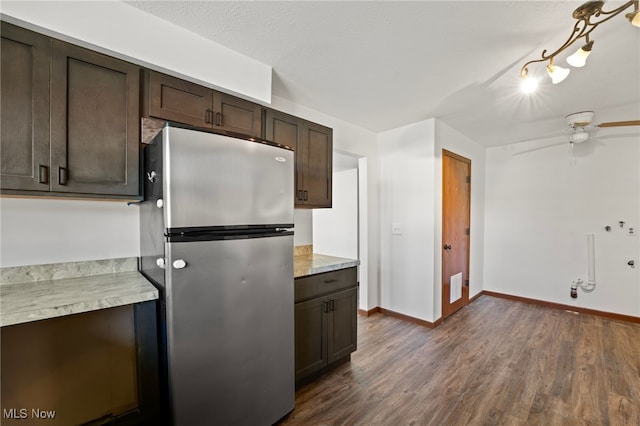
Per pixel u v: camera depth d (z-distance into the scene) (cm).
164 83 156
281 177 164
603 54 185
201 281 131
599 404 183
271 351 159
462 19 153
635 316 323
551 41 173
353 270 242
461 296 375
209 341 133
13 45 116
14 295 124
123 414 126
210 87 175
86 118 133
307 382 208
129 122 145
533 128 344
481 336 289
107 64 138
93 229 164
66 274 156
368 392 198
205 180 132
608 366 229
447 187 336
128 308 129
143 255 166
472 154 399
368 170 350
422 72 212
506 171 421
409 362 238
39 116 121
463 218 377
